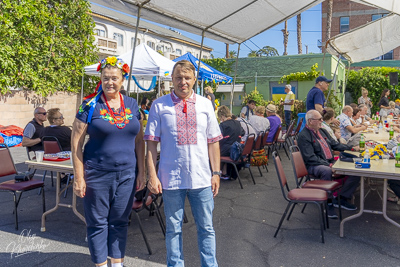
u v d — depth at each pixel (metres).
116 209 2.77
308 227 4.09
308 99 6.83
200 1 5.39
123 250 2.84
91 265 3.13
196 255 3.35
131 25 26.50
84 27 13.09
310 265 3.14
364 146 4.95
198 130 2.60
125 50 26.81
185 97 2.63
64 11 12.32
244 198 5.28
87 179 2.69
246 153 6.13
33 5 11.09
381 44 10.70
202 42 6.80
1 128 10.33
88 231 2.75
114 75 2.65
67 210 4.65
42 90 11.68
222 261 3.22
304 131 4.96
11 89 10.95
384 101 12.53
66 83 12.76
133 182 2.83
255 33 7.62
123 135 2.72
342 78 21.47
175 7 5.36
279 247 3.53
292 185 6.09
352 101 22.39
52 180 5.92
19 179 4.17
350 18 30.66
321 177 4.67
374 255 3.34
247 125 7.08
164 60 9.23
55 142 5.00
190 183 2.57
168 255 2.64
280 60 17.03
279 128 8.38
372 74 21.56
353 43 10.27
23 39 10.89
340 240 3.71
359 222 4.25
